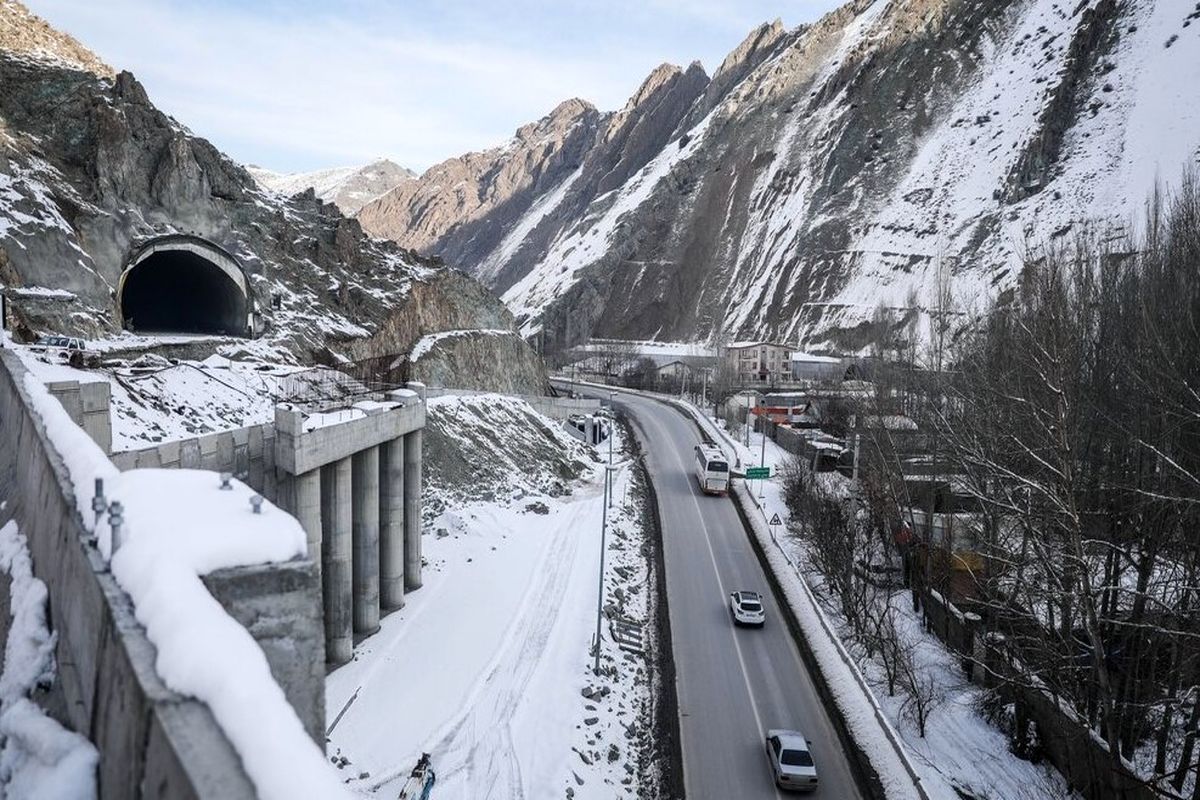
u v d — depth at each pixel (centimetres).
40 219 3566
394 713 2436
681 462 6538
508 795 2147
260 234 5000
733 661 3259
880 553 4525
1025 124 15912
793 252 16738
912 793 2336
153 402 2723
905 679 3144
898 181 17138
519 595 3466
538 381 7912
